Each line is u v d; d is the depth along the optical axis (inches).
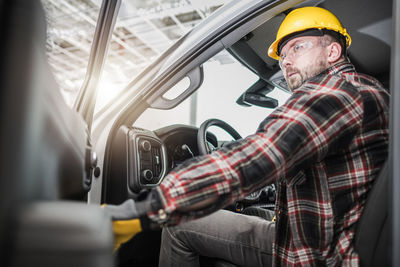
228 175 20.6
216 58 273.6
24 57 10.9
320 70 34.5
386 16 50.4
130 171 47.8
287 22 37.4
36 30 11.9
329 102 24.5
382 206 22.6
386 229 22.3
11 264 10.1
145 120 93.0
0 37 10.7
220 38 42.5
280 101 137.9
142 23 257.9
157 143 53.3
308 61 34.8
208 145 55.2
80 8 182.4
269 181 22.1
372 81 30.4
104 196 47.9
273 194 64.6
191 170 20.5
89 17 190.4
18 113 10.3
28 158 10.5
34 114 11.0
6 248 10.0
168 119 267.9
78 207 12.6
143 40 287.0
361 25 53.4
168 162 57.6
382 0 47.3
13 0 11.1
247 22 41.1
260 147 22.0
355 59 62.4
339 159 26.2
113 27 34.4
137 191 47.8
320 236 25.8
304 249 26.5
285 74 37.6
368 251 23.2
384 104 27.2
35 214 10.7
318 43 34.7
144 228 19.8
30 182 10.9
